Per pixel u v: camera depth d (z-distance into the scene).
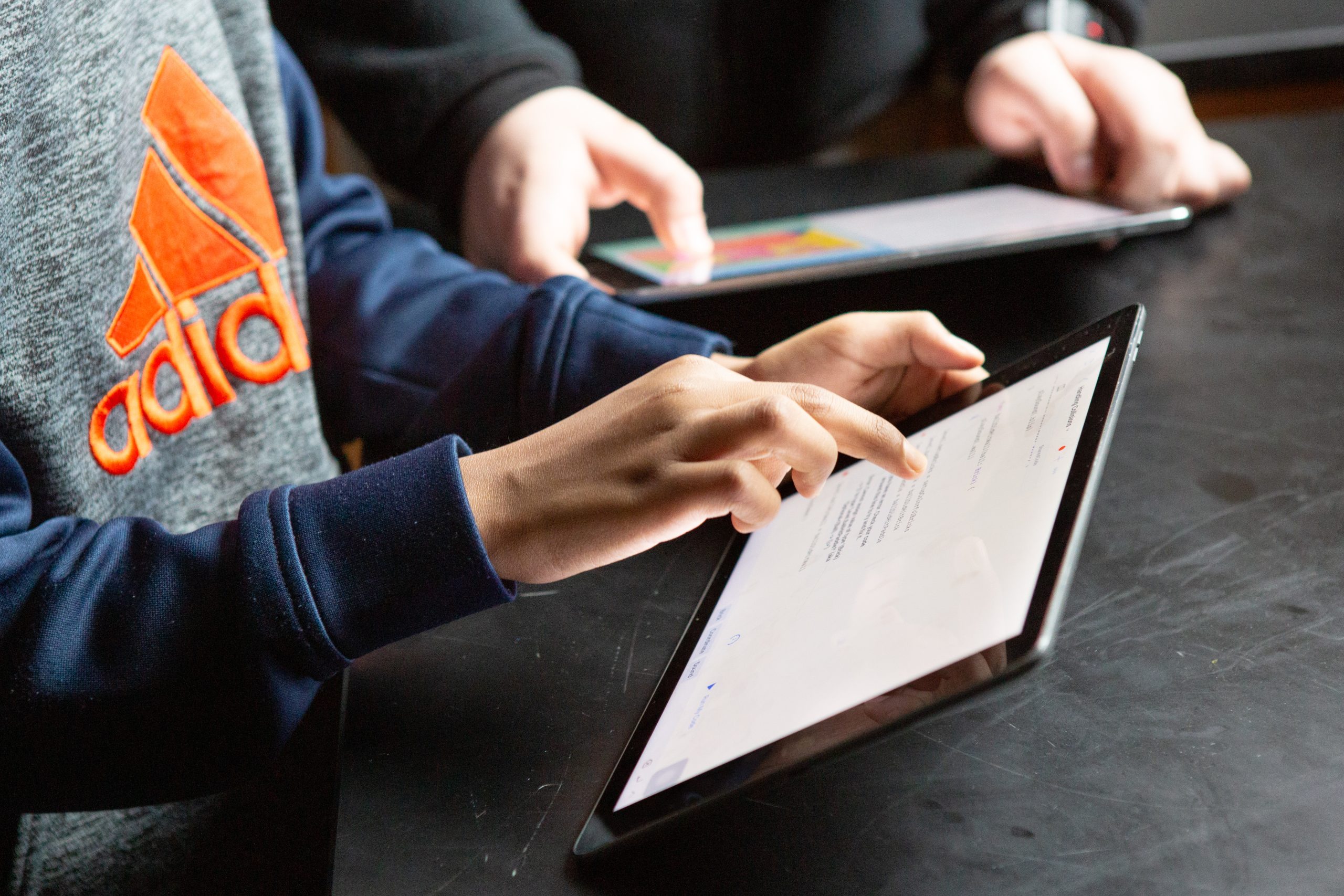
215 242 0.66
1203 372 0.65
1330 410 0.58
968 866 0.31
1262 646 0.40
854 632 0.35
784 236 0.87
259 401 0.69
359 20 0.98
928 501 0.42
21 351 0.50
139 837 0.57
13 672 0.41
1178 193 0.91
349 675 0.45
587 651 0.45
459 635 0.47
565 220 0.84
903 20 1.30
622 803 0.34
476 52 0.93
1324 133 1.14
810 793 0.35
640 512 0.38
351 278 0.77
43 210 0.51
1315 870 0.30
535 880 0.33
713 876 0.32
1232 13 1.68
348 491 0.42
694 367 0.42
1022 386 0.48
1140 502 0.51
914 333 0.53
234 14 0.74
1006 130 1.04
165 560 0.43
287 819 0.58
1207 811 0.32
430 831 0.35
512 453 0.42
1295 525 0.48
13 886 0.52
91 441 0.55
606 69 1.28
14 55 0.49
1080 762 0.35
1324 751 0.34
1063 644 0.41
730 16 1.28
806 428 0.37
